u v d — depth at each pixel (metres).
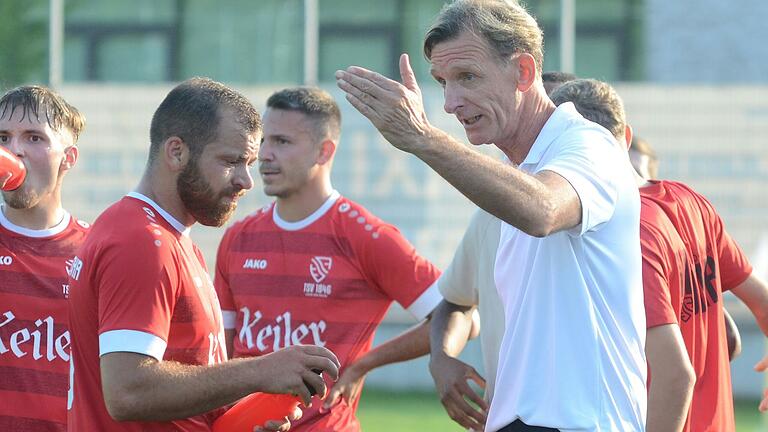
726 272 14.90
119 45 39.84
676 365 11.75
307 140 17.03
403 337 16.53
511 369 10.67
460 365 15.02
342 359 16.78
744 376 36.94
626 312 10.47
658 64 39.00
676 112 38.50
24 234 14.11
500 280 11.16
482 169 9.44
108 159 39.38
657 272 12.05
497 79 10.49
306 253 17.00
